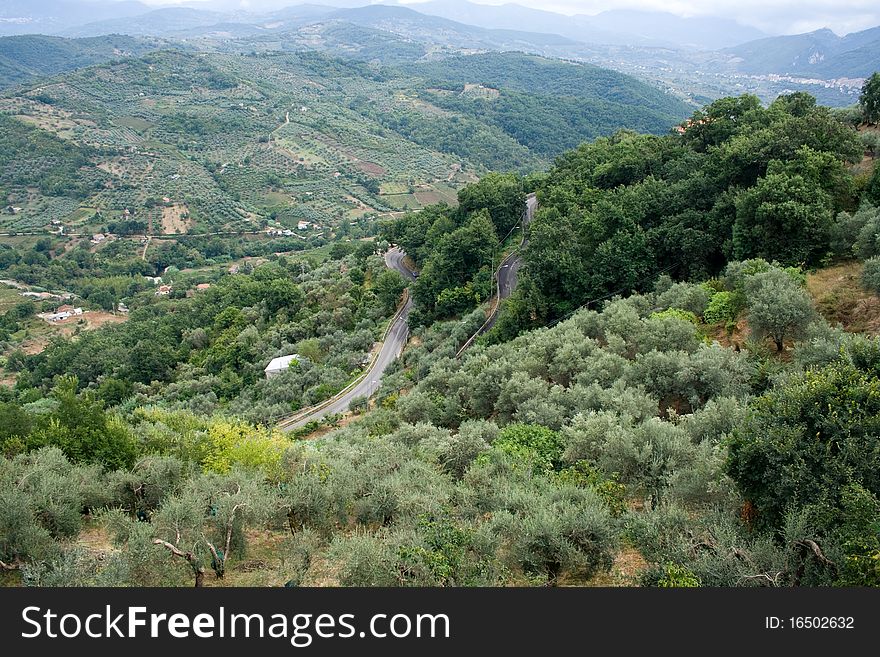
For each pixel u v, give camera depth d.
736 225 38.50
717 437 17.62
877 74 52.94
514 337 48.28
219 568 14.13
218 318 87.50
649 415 21.30
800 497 11.66
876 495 11.23
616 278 46.12
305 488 16.84
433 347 57.44
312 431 45.28
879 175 37.66
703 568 10.95
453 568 12.18
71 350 92.56
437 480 17.91
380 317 74.31
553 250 49.56
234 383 64.31
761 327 25.58
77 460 22.11
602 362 27.44
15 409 27.53
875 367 14.00
